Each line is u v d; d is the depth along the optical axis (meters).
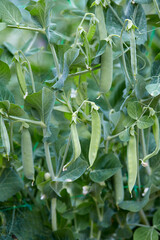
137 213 1.02
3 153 0.89
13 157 0.90
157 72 0.86
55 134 0.87
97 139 0.80
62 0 1.02
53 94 0.82
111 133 0.90
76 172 0.86
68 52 0.80
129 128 0.83
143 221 0.99
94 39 0.94
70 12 0.96
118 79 1.07
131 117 0.83
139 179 0.90
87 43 0.81
